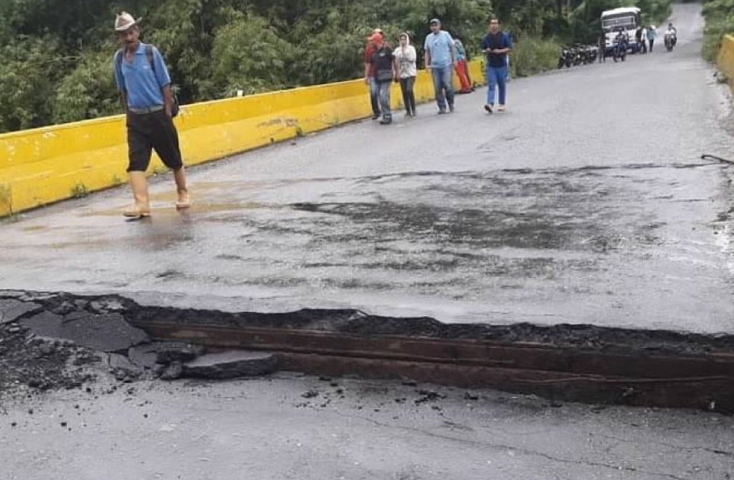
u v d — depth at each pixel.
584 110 13.74
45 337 4.50
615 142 9.67
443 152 10.18
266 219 6.91
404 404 3.78
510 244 5.47
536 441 3.37
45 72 24.94
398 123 14.56
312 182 8.81
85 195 9.44
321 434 3.53
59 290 4.89
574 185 7.36
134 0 25.75
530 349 3.80
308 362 4.20
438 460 3.27
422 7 26.83
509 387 3.86
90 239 6.61
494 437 3.42
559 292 4.33
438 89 15.61
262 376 4.18
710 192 6.54
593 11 55.94
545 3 42.81
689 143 9.10
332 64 23.83
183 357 4.30
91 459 3.43
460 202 7.01
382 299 4.37
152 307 4.51
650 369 3.63
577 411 3.62
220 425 3.66
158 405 3.88
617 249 5.14
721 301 4.03
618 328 3.72
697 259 4.79
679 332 3.65
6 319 4.64
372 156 10.45
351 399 3.86
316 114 14.81
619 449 3.27
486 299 4.28
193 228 6.73
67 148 9.45
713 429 3.39
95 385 4.11
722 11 43.00
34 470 3.36
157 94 7.20
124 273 5.30
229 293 4.65
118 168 10.12
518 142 10.47
